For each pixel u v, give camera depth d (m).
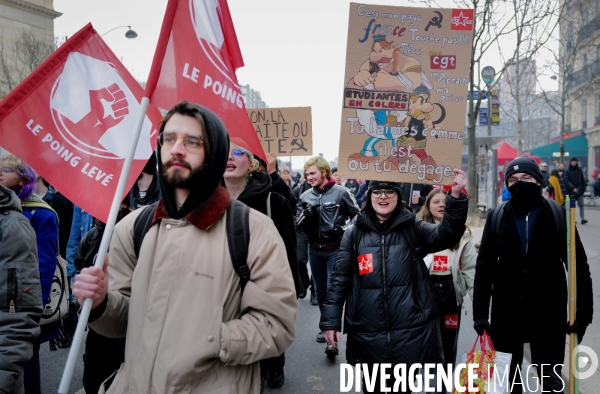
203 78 2.43
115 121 2.74
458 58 3.57
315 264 6.23
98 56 2.76
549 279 3.34
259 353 1.90
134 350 1.88
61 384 1.80
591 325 5.73
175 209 1.99
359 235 3.42
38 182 6.08
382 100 3.60
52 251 3.32
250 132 2.56
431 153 3.59
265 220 2.06
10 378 2.40
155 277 1.90
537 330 3.37
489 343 3.34
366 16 3.60
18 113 2.59
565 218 3.37
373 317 3.23
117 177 2.70
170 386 1.79
